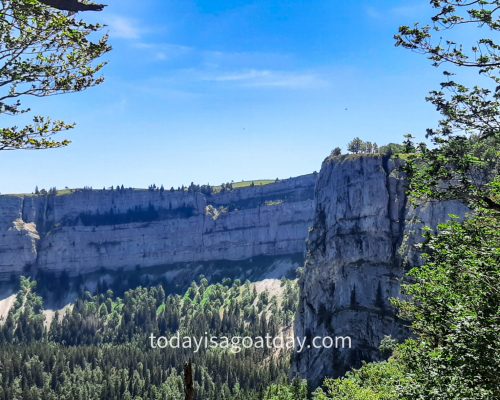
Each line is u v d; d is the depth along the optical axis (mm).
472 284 25859
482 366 21625
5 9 22484
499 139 26047
